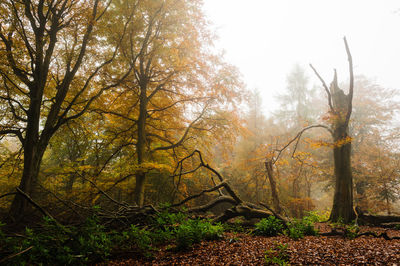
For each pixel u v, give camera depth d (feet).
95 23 33.83
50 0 33.81
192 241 21.26
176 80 47.34
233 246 20.57
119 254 19.84
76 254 17.48
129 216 25.88
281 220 28.09
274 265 15.47
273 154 44.75
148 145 49.01
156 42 42.04
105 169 42.73
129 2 38.75
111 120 48.34
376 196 60.85
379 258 15.20
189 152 48.67
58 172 34.86
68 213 28.17
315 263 15.24
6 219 26.40
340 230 25.55
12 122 34.22
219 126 46.39
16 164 37.47
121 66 43.70
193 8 41.57
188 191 56.34
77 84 39.55
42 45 32.17
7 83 33.53
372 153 61.57
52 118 33.71
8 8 28.96
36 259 14.84
